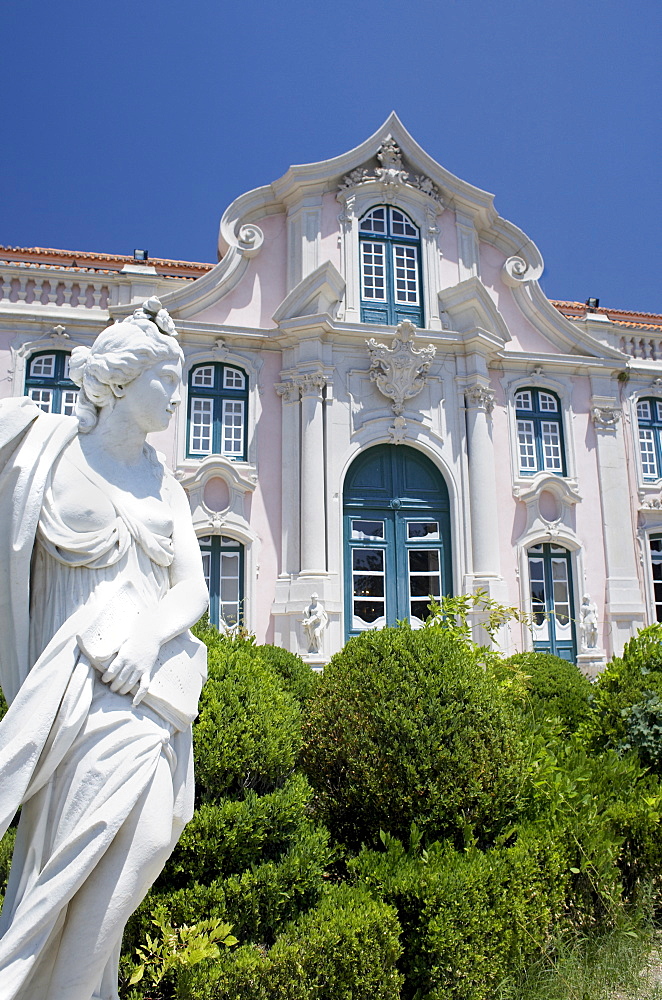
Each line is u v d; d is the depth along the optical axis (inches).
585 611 566.3
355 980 121.6
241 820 136.9
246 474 527.8
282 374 541.6
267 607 514.0
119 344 105.3
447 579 546.0
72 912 84.6
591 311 660.7
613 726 229.9
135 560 102.7
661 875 184.1
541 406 606.9
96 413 108.2
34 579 99.9
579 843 168.7
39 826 87.2
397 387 545.0
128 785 86.9
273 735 152.7
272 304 565.0
